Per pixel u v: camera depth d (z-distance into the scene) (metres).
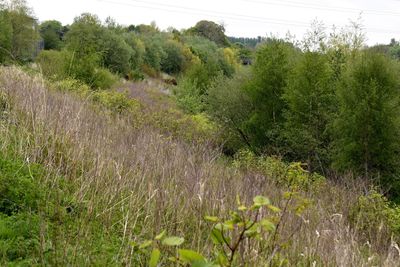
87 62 18.25
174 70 55.66
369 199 9.14
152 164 6.12
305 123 15.19
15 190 4.61
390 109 13.00
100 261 3.60
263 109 17.05
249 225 1.98
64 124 6.33
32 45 37.56
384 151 13.12
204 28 80.75
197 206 4.44
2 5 36.38
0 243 3.72
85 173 5.22
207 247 3.48
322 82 15.10
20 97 7.36
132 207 4.71
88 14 36.53
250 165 11.50
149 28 77.12
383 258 5.09
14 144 5.83
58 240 3.72
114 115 12.02
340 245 4.28
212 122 18.86
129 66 39.56
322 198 9.01
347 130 13.50
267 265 2.76
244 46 86.31
